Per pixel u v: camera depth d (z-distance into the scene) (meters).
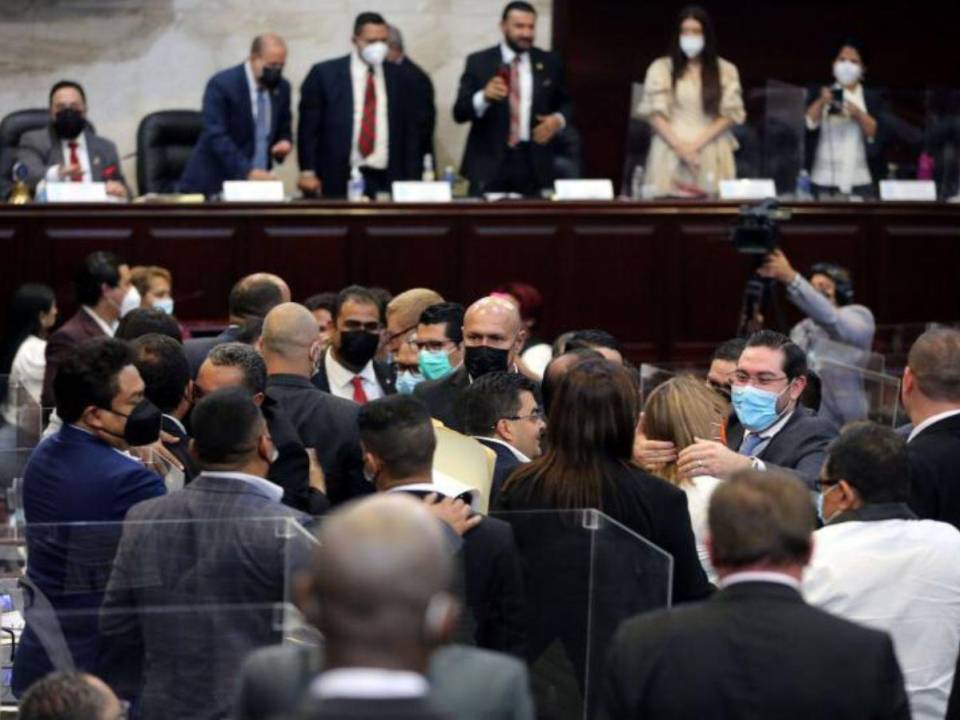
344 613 5.68
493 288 24.78
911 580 9.51
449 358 14.83
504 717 6.50
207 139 24.84
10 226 23.55
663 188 25.45
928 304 25.77
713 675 7.16
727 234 25.14
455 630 9.53
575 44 29.06
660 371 16.59
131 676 9.52
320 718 5.12
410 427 9.77
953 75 29.70
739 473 7.51
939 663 9.55
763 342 12.97
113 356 10.94
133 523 9.52
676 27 25.55
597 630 9.42
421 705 5.18
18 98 28.11
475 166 25.64
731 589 7.32
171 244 23.95
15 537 9.77
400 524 5.76
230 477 9.88
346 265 24.42
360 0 28.73
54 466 10.95
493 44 28.95
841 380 17.98
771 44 29.48
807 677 7.11
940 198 25.98
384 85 25.66
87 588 9.52
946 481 11.38
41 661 9.55
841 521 9.73
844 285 22.20
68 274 23.72
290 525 9.38
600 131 29.25
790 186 25.64
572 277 24.94
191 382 12.60
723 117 25.48
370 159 25.55
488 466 11.30
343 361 15.25
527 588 9.53
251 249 24.19
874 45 29.66
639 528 10.19
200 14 28.41
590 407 10.29
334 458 12.54
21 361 20.41
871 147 25.88
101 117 28.31
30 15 28.02
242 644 9.45
